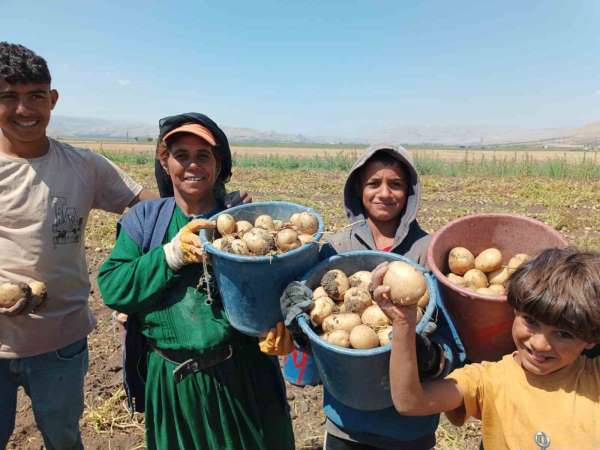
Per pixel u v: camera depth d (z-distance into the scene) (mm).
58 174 1355
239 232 1130
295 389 2223
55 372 1390
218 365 1188
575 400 862
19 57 1199
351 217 1289
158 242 1210
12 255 1304
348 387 938
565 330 803
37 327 1337
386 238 1264
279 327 1055
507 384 904
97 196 1488
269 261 979
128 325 1259
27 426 1919
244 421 1221
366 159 1182
